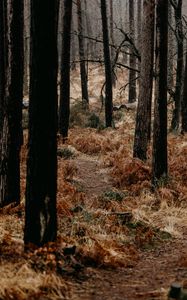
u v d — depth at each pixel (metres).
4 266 6.06
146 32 14.88
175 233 9.47
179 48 21.84
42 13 6.38
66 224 8.80
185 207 11.30
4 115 9.62
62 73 19.34
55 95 6.61
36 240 6.79
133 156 15.41
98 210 9.94
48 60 6.47
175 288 5.65
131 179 13.30
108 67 22.94
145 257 8.08
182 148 15.94
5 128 9.62
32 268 6.17
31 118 6.62
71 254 6.89
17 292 5.53
